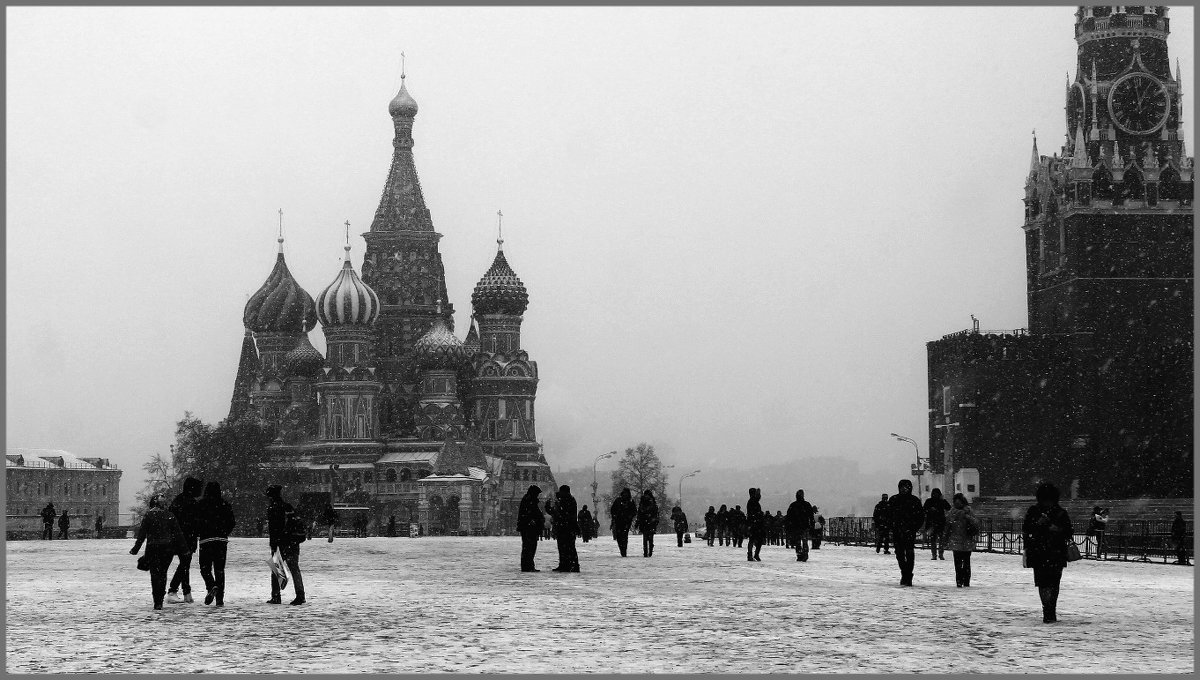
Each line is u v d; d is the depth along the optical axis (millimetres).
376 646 26625
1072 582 47656
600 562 62781
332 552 79188
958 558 43500
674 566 58562
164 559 34844
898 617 32469
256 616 33000
